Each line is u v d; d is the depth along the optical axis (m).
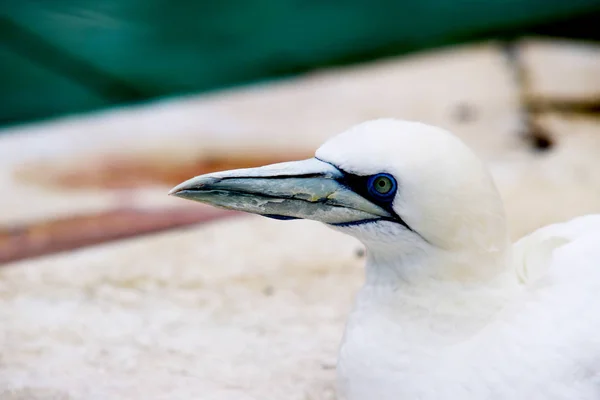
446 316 5.30
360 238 5.45
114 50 16.83
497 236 5.28
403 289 5.39
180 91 15.69
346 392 5.57
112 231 9.66
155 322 7.79
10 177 11.04
